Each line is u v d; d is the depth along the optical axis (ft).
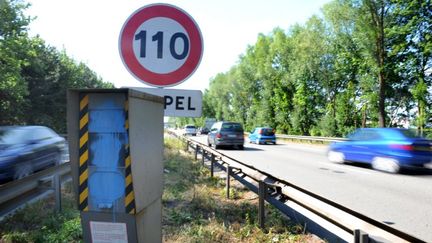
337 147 49.98
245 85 223.51
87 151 8.64
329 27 127.54
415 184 32.40
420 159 38.45
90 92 8.63
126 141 8.46
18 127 36.47
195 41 12.36
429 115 98.17
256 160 53.47
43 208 21.63
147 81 12.23
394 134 41.73
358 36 97.60
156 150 9.98
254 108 218.38
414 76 99.96
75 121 8.68
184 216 19.11
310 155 63.05
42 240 15.78
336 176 36.99
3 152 31.12
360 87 125.80
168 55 12.30
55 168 26.17
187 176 34.40
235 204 22.86
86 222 8.74
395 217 20.63
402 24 93.30
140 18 12.22
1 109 106.32
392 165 40.01
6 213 21.02
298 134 158.92
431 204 24.00
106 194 8.56
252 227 17.42
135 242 8.70
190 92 12.53
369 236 9.49
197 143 55.52
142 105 9.07
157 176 10.03
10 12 93.09
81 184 8.65
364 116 128.47
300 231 16.69
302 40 141.18
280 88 172.35
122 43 12.17
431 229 18.30
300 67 144.87
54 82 136.87
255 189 20.63
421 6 86.22
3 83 96.07
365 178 35.86
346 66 129.49
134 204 8.49
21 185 20.94
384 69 94.63
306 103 153.79
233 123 81.15
